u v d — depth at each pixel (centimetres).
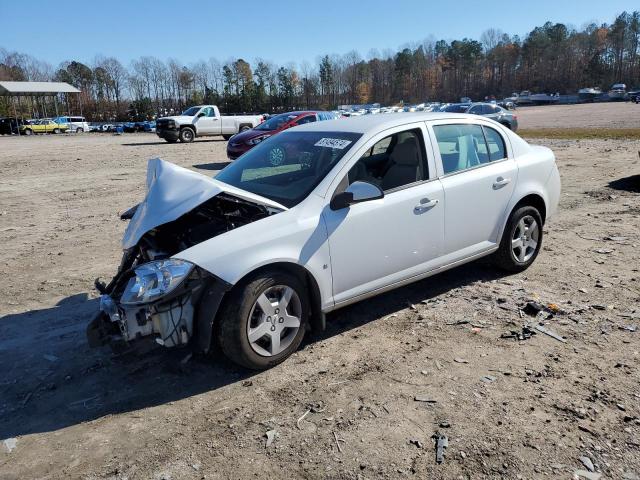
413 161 446
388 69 13400
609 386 335
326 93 12344
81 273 611
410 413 316
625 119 3669
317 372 368
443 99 13488
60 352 418
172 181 387
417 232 436
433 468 269
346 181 404
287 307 377
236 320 349
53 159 2055
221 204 414
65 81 10831
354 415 317
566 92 12825
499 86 13362
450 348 393
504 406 318
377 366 372
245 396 343
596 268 553
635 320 426
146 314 338
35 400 352
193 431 310
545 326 421
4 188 1291
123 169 1655
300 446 292
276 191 412
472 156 490
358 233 400
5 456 296
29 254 696
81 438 309
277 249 361
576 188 1019
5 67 10831
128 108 9844
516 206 525
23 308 511
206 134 2819
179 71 11000
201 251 344
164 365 387
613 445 281
